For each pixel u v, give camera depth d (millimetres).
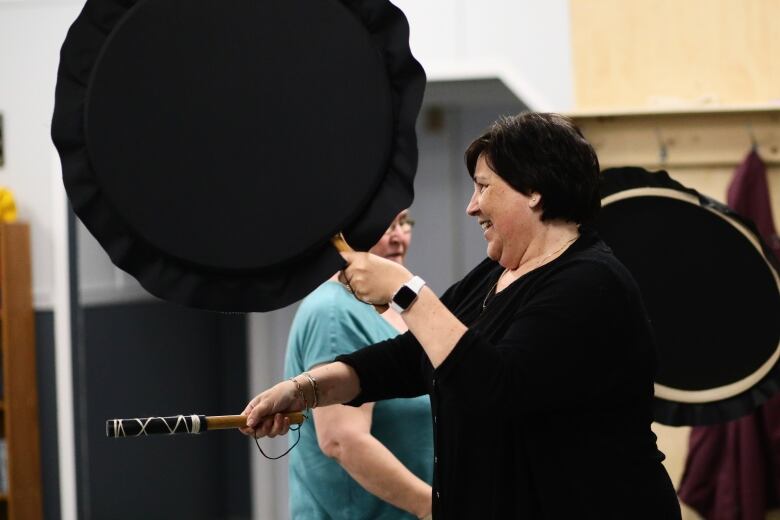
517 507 3504
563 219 3670
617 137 6539
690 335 4598
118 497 11422
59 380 9977
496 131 3664
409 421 5109
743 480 6191
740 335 4590
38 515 9961
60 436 10008
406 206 3205
